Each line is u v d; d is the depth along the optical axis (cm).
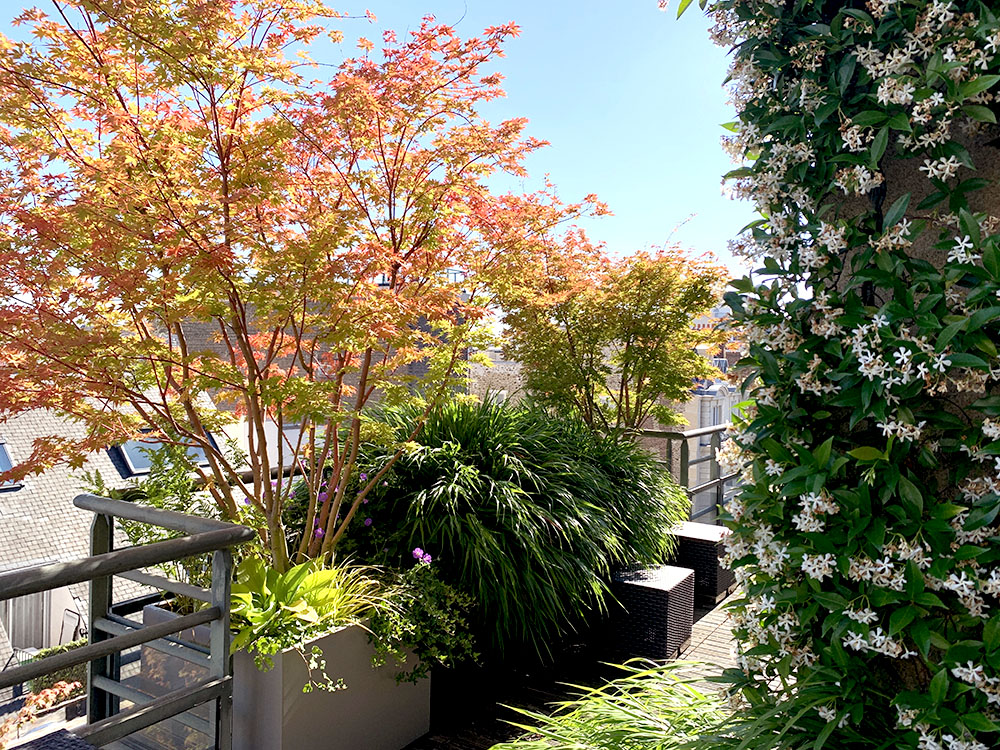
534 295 537
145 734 264
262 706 236
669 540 439
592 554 348
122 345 261
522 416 426
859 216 151
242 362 329
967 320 129
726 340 607
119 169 255
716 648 371
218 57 251
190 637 260
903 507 140
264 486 297
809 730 148
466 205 328
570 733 179
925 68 137
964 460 145
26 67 249
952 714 131
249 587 262
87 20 261
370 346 290
